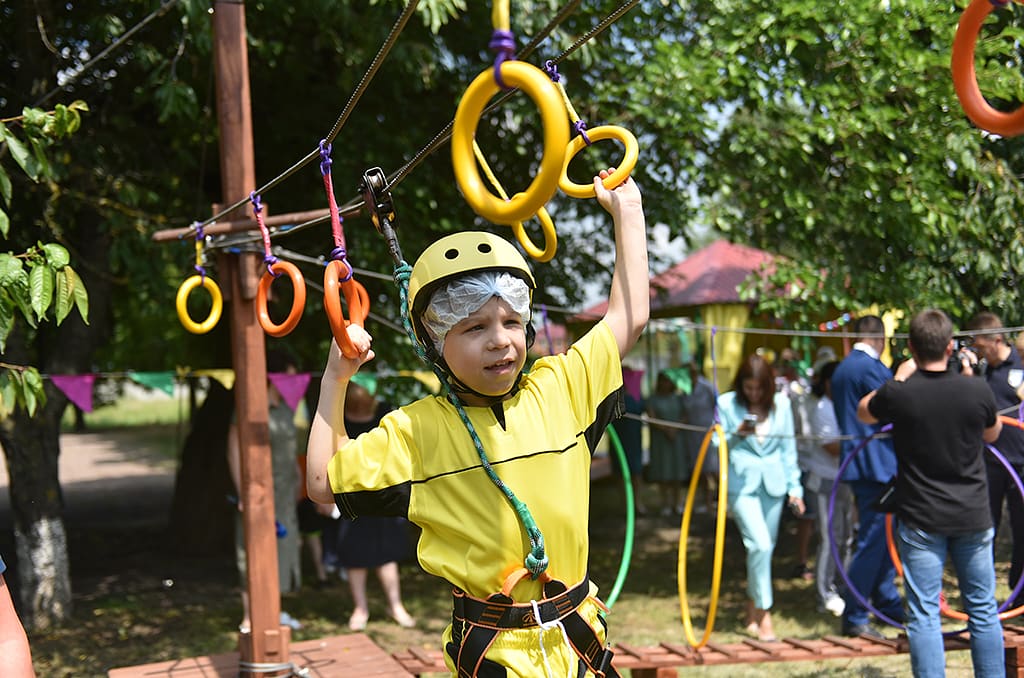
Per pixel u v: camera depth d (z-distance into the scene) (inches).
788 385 274.1
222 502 363.6
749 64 252.1
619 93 265.9
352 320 86.0
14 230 274.5
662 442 420.8
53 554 262.1
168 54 261.7
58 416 265.6
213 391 367.6
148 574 327.3
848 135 254.2
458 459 76.0
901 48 248.1
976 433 158.4
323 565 307.3
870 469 212.7
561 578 77.0
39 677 217.5
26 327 275.4
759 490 216.1
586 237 336.2
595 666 77.6
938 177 255.3
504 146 311.3
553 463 77.1
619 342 83.1
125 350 508.4
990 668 159.9
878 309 276.5
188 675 166.6
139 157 289.3
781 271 264.2
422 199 283.6
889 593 224.8
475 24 272.2
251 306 163.5
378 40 247.3
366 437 76.9
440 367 78.4
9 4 258.2
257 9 244.7
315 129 292.2
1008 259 270.8
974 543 159.6
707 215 266.8
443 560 76.3
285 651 165.0
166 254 267.3
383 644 235.6
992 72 247.9
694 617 256.8
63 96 266.2
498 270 75.0
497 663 74.7
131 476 662.5
